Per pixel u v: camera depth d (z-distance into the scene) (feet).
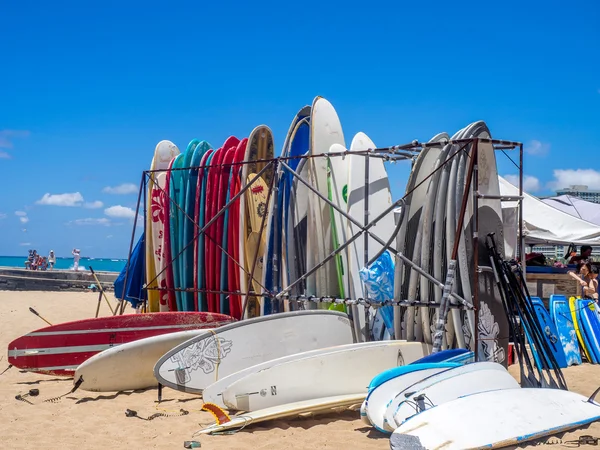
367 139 25.61
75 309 48.93
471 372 16.93
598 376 23.82
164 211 28.96
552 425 15.33
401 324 21.36
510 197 21.16
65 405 19.15
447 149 19.99
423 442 13.94
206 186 27.45
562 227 40.57
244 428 16.52
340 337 21.91
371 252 25.03
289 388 17.71
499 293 20.47
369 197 25.30
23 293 68.95
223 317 23.89
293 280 24.75
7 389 21.21
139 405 19.20
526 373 23.67
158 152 29.81
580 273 32.63
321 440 15.49
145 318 22.95
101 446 15.23
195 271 27.25
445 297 18.92
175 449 14.92
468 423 14.69
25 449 14.98
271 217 24.80
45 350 21.56
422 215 20.16
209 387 17.94
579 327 27.76
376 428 15.65
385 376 16.28
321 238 24.26
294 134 25.62
